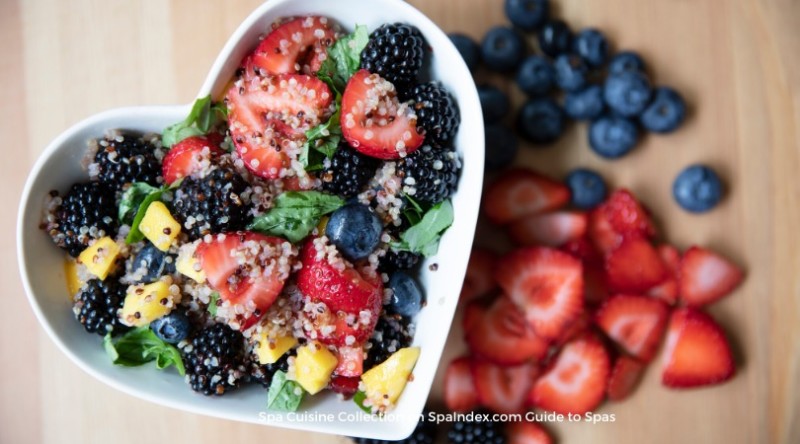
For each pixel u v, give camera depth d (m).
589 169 0.38
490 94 0.36
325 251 0.30
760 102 0.38
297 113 0.31
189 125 0.31
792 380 0.38
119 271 0.32
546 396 0.38
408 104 0.31
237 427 0.37
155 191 0.31
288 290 0.31
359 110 0.30
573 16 0.37
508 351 0.38
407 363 0.32
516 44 0.36
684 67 0.38
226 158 0.31
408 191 0.31
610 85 0.36
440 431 0.38
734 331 0.38
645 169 0.38
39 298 0.31
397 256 0.32
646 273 0.37
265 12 0.31
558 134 0.37
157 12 0.37
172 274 0.31
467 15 0.37
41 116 0.37
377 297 0.31
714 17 0.38
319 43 0.31
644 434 0.38
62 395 0.37
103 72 0.37
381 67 0.31
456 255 0.31
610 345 0.38
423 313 0.32
